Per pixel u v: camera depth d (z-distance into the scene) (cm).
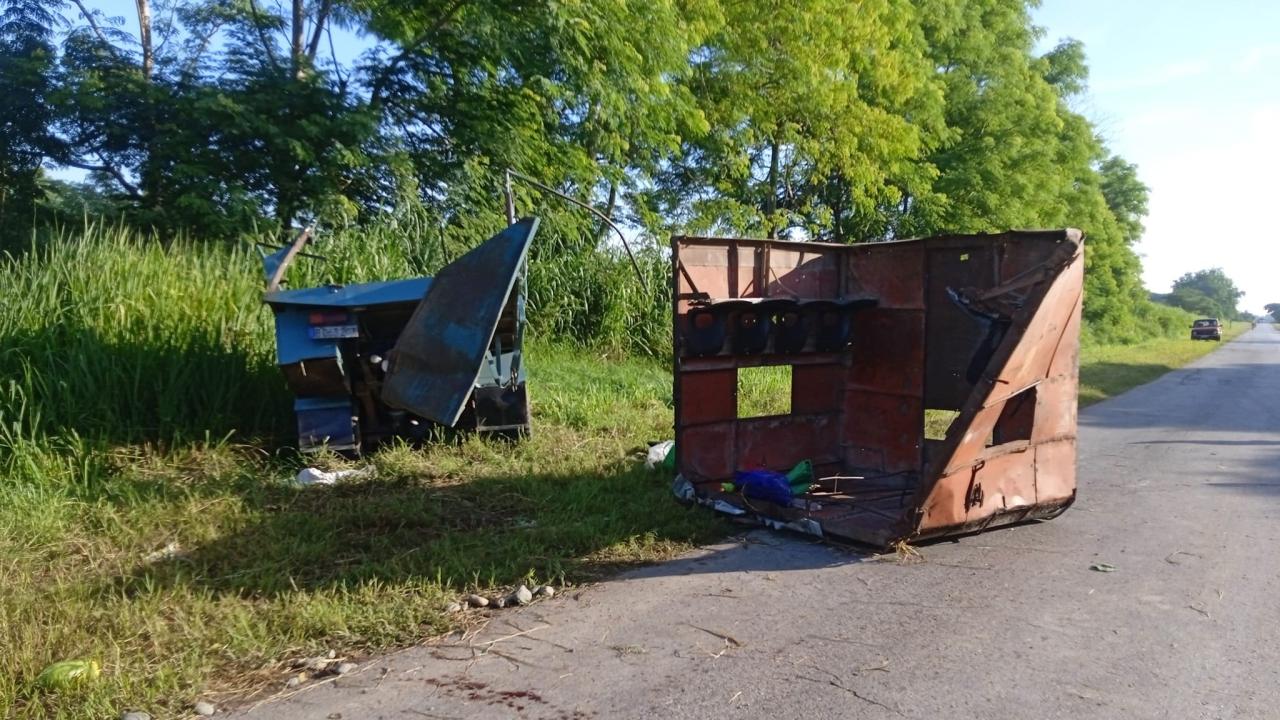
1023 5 2758
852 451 773
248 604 455
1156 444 1048
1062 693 375
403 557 528
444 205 1420
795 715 356
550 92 1415
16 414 675
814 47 1867
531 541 560
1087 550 585
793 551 577
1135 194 5034
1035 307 521
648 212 1808
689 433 679
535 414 971
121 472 674
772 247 727
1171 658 412
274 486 666
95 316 764
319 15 1513
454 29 1387
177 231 1171
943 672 396
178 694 367
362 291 742
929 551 580
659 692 376
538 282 1366
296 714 357
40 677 367
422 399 536
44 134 1294
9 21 1309
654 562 554
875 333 754
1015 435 614
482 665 403
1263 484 804
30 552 518
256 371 813
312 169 1277
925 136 2200
